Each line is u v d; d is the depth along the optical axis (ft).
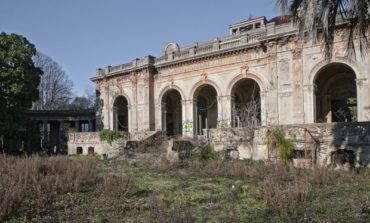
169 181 61.98
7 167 66.59
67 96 260.83
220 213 38.19
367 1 51.62
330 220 33.81
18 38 137.39
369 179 58.03
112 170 80.64
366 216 35.19
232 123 125.70
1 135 132.46
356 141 72.49
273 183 50.80
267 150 82.99
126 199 45.34
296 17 57.77
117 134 134.62
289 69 110.73
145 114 148.56
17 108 133.80
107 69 166.40
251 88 139.13
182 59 138.82
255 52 120.78
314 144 76.84
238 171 68.80
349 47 64.49
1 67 130.41
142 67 148.77
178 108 163.32
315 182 55.16
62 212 38.86
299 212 36.76
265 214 36.65
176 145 94.32
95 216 37.19
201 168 78.07
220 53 128.36
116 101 166.09
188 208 40.14
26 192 46.29
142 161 96.07
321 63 104.63
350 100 115.96
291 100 109.70
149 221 34.06
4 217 35.91
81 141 149.48
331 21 56.59
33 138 147.95
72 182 54.29
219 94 129.49
